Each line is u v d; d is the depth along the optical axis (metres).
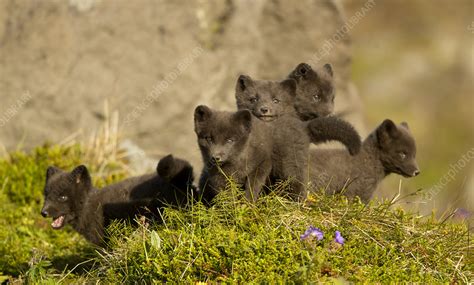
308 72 12.59
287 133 10.85
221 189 10.42
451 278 9.42
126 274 9.58
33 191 15.06
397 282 8.98
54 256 12.50
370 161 12.52
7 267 12.14
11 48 18.44
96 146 16.81
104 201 12.06
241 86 12.45
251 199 10.23
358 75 28.53
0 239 13.19
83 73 18.42
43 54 18.34
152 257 9.41
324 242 9.30
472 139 27.20
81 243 13.15
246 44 20.09
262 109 11.62
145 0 19.38
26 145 17.58
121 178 15.84
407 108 27.80
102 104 18.34
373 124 27.09
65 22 18.69
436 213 11.61
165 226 10.01
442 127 27.47
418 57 29.28
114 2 19.12
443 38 29.94
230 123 10.35
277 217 9.73
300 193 10.64
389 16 30.27
